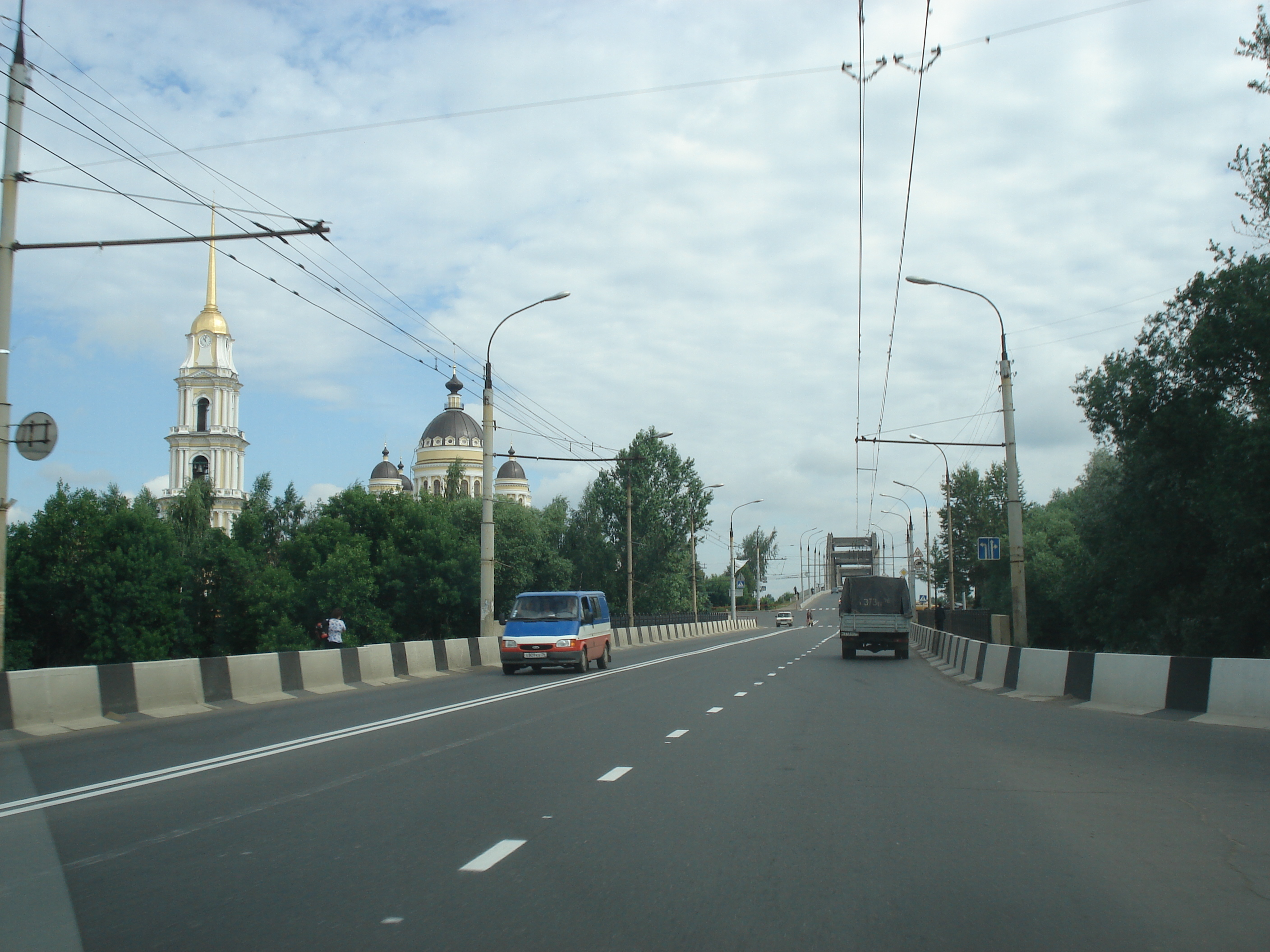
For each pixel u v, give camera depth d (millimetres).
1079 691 16906
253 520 59562
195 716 15234
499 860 6008
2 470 14805
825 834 6738
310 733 12656
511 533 65375
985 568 79750
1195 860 6090
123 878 5633
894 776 9117
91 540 42781
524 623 25047
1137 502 31922
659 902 5172
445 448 107188
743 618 105688
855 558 115250
